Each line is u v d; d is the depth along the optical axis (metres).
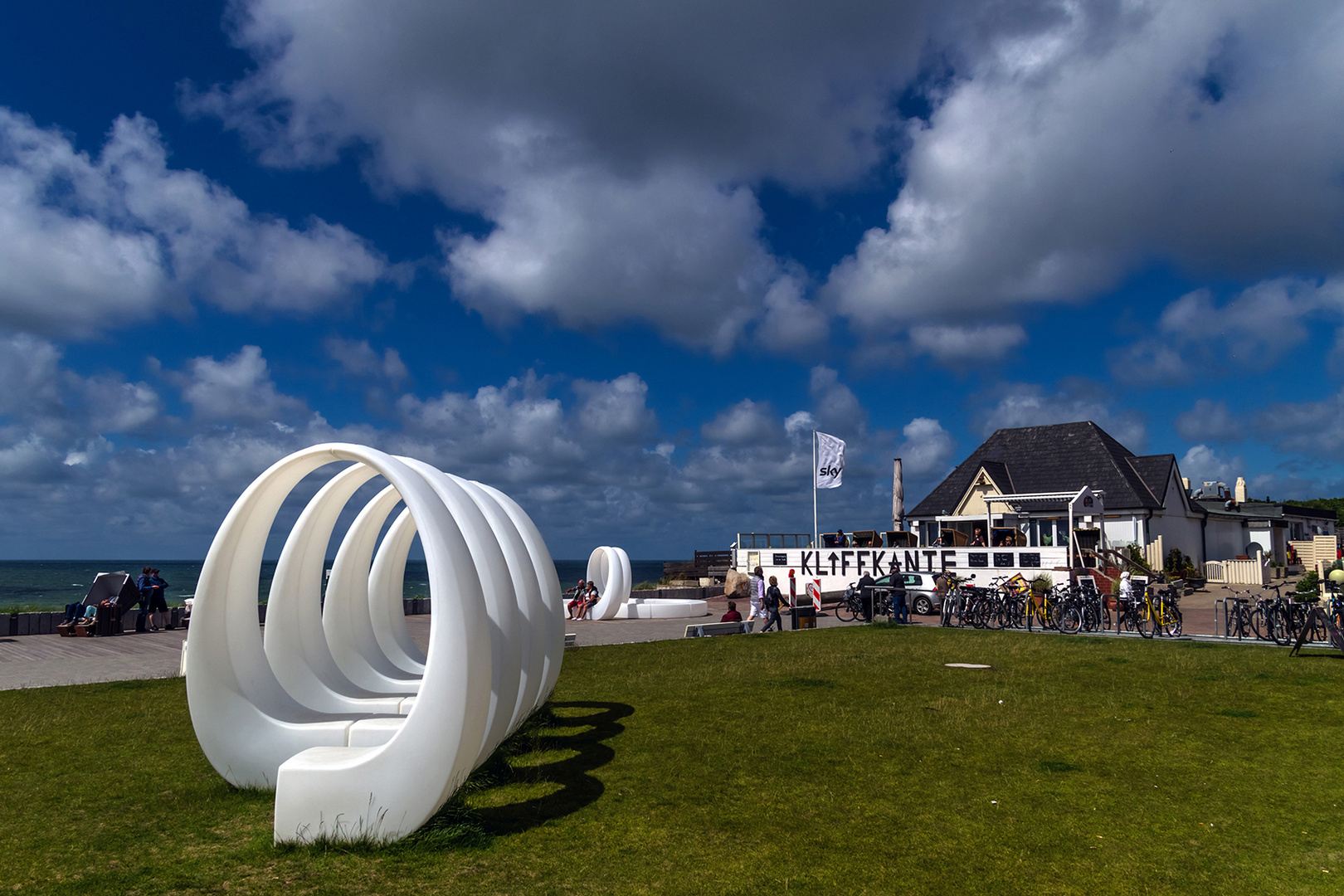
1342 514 66.44
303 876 4.97
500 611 6.92
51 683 12.73
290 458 6.59
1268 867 5.10
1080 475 36.81
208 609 6.79
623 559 26.58
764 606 21.98
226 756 6.77
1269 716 9.18
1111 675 12.12
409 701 8.15
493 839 5.63
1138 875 5.00
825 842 5.57
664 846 5.50
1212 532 42.03
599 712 9.84
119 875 4.99
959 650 15.43
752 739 8.39
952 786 6.77
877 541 34.72
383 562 11.09
